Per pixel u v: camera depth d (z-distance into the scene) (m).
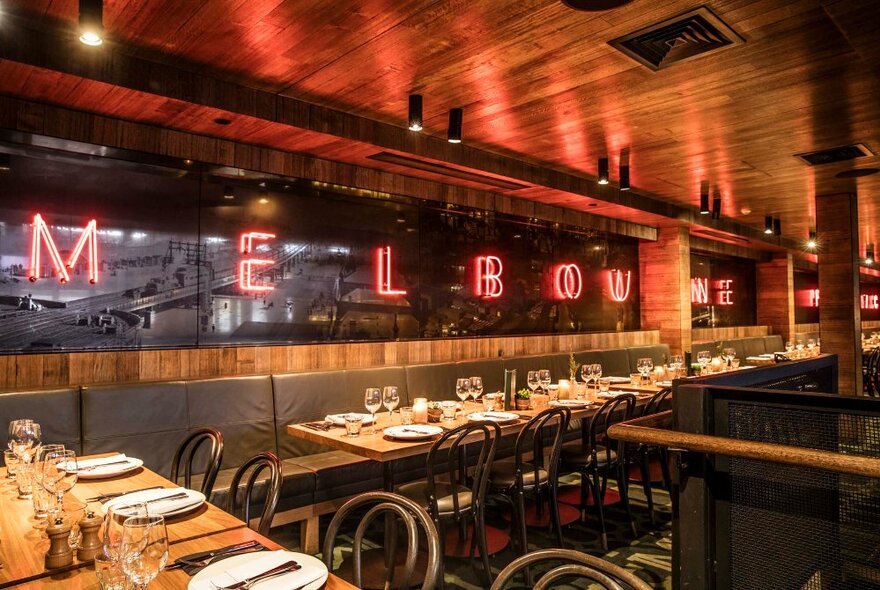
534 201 7.27
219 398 4.33
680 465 2.05
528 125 4.83
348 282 5.54
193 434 2.94
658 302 9.17
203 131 4.43
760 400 1.95
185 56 3.57
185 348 4.50
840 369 7.47
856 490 1.78
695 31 3.25
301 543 4.15
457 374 5.90
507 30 3.22
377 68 3.71
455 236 6.50
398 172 5.76
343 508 1.96
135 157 4.25
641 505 4.94
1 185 3.79
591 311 8.34
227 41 3.36
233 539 1.83
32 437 2.47
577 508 4.80
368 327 5.69
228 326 4.77
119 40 3.36
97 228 4.15
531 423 3.73
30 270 3.89
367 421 3.98
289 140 4.66
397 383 5.40
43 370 3.88
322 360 5.27
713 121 4.74
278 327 5.06
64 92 3.65
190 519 2.02
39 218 3.92
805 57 3.59
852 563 1.79
